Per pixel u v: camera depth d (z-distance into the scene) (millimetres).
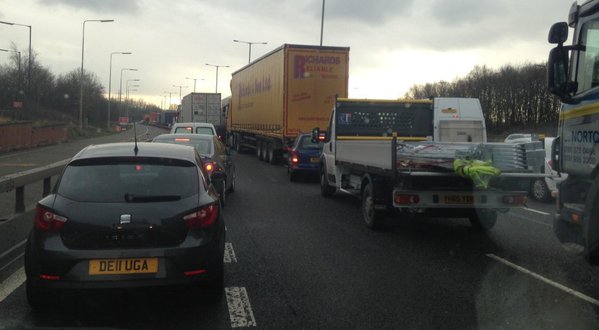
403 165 7922
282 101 19781
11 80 60312
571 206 5527
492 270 6445
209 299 5172
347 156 10781
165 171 5082
